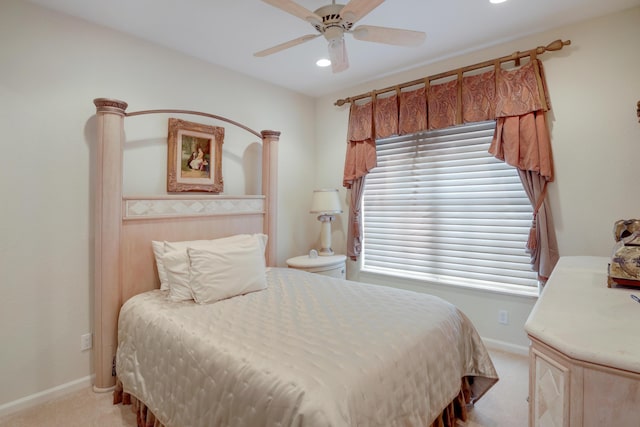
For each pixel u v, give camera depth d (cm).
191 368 160
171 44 279
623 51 236
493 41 278
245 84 346
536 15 240
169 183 281
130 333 210
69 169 230
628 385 80
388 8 229
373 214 377
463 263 314
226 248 245
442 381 173
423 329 176
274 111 374
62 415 205
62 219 227
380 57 308
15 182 210
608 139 241
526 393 226
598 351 83
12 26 208
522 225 283
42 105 219
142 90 268
